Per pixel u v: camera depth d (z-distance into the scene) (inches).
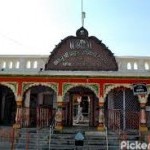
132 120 804.6
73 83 800.9
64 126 853.8
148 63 822.5
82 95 879.7
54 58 832.3
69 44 843.4
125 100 836.0
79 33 848.9
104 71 808.3
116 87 797.2
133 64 821.9
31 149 666.8
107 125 813.2
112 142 684.1
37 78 807.7
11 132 733.3
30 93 878.4
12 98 887.7
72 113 874.8
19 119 786.8
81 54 835.4
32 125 839.7
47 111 842.2
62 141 688.4
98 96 790.5
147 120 826.2
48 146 671.1
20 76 808.3
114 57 824.9
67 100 877.8
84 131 738.2
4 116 879.1
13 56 830.5
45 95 884.0
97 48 836.6
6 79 809.5
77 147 636.1
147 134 730.8
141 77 794.8
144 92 784.9
